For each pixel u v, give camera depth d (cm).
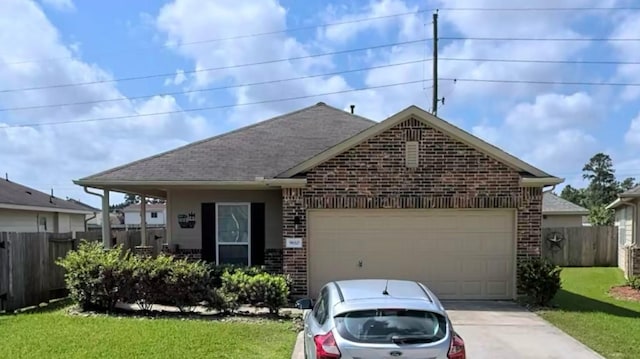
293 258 1273
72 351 782
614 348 847
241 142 1609
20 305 1178
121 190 1518
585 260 2400
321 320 569
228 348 813
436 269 1283
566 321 1042
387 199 1265
